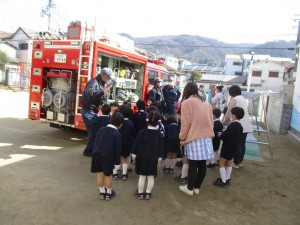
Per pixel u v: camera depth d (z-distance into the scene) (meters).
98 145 3.68
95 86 5.52
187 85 4.21
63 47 6.52
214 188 4.73
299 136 10.38
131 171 5.14
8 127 7.90
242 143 5.91
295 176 5.87
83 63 6.25
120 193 4.12
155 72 9.77
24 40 35.31
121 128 4.56
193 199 4.17
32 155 5.53
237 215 3.80
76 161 5.41
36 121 9.16
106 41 7.02
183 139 4.05
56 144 6.54
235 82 46.81
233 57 59.09
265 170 6.13
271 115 14.33
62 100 6.51
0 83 29.23
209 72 61.00
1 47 33.31
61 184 4.24
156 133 3.88
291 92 14.17
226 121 5.81
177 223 3.40
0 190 3.84
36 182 4.22
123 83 7.70
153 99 7.05
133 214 3.52
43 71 6.90
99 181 3.79
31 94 7.11
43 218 3.23
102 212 3.49
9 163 4.95
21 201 3.58
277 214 3.96
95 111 5.67
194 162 4.13
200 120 3.96
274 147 8.76
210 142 4.09
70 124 6.59
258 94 10.23
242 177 5.51
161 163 5.99
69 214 3.37
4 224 3.05
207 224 3.46
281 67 46.38
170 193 4.31
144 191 4.15
